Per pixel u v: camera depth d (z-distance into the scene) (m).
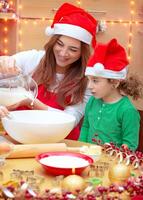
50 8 2.84
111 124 1.77
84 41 1.75
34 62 1.93
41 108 1.54
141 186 0.95
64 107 1.81
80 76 1.80
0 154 1.16
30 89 1.56
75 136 1.83
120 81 1.76
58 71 1.85
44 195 0.88
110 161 1.21
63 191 0.90
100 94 1.74
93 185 0.97
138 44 2.87
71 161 1.12
